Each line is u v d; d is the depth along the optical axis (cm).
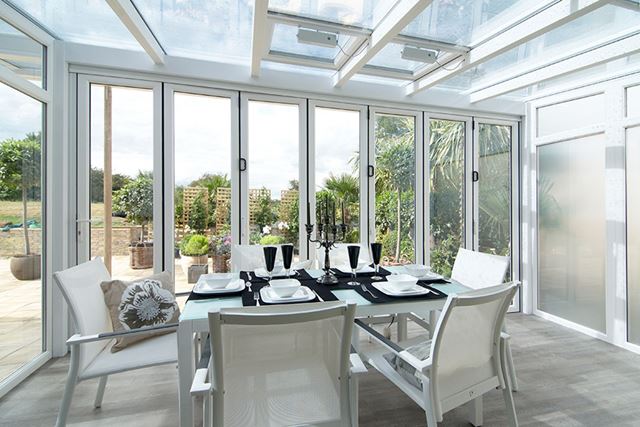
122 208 275
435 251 355
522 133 381
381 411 190
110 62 262
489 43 235
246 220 299
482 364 147
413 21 214
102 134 271
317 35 222
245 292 180
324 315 104
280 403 111
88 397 201
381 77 315
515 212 382
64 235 254
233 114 295
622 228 282
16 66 221
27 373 222
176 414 185
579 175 321
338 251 290
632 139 278
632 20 209
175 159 285
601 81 296
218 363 102
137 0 204
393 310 169
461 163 366
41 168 244
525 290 375
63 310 254
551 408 192
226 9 215
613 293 287
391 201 341
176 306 199
